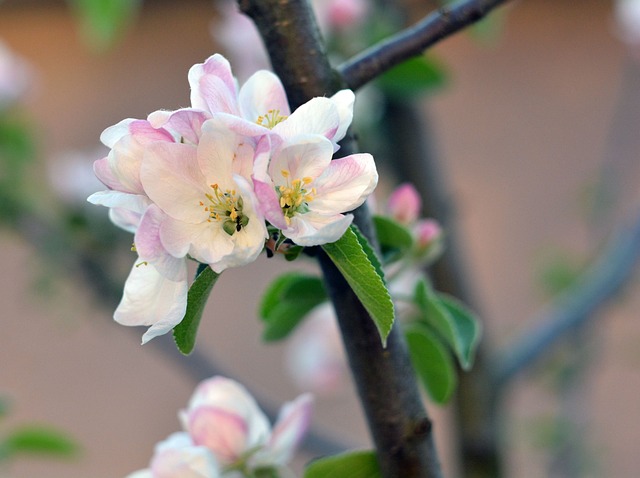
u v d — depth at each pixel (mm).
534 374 1739
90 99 2721
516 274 2668
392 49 871
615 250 1553
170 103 2730
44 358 2736
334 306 855
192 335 813
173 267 797
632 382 2588
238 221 799
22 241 1762
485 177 2717
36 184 1698
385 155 1335
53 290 1673
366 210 851
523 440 2000
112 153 803
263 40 856
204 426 918
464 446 1280
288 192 804
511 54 2738
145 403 2758
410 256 985
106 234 1663
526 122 2730
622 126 2396
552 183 2707
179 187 799
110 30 1402
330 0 1381
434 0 1368
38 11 2709
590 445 1782
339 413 2660
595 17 2729
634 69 2400
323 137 794
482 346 1295
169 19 2758
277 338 952
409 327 936
